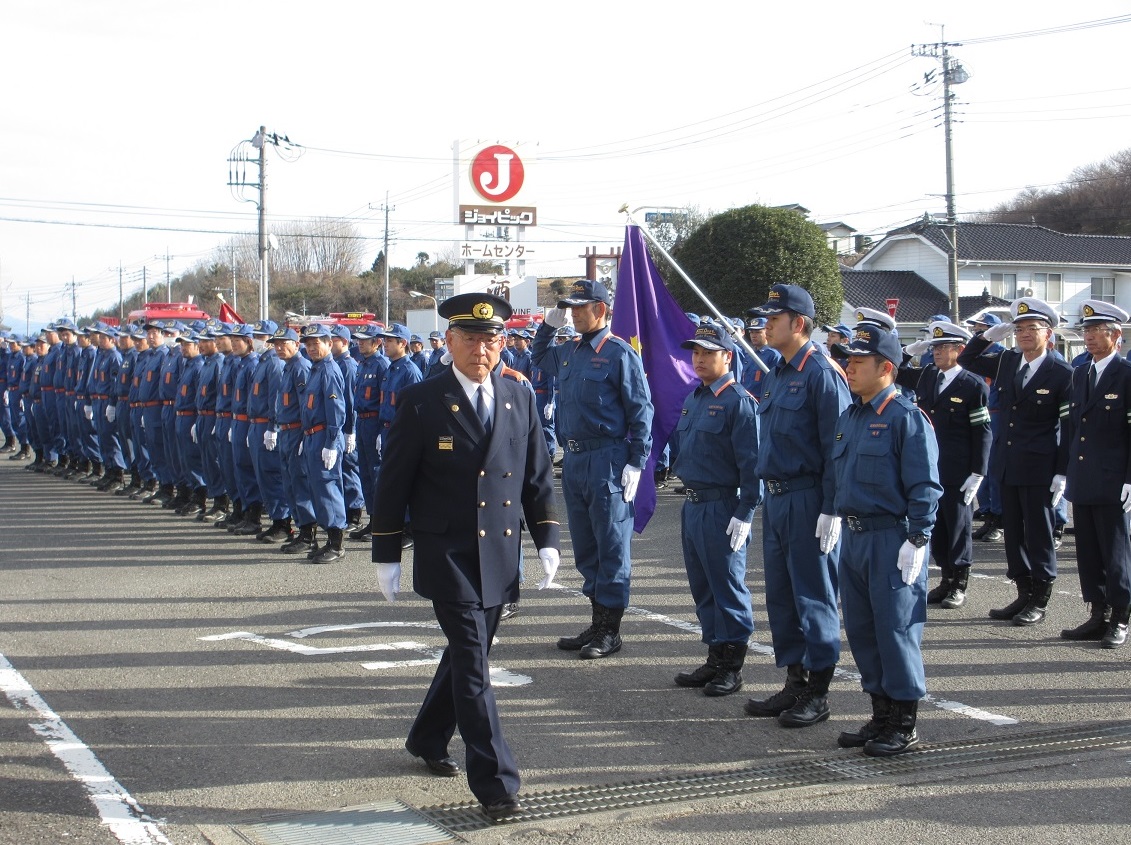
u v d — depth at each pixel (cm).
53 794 473
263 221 3272
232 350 1219
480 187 4188
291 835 434
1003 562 1052
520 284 4291
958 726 584
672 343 862
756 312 752
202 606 848
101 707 597
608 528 711
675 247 3928
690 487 653
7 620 799
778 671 691
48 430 1773
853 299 4334
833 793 485
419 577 469
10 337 2114
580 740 557
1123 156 6159
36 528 1235
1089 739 564
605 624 720
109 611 830
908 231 4647
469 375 473
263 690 631
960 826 449
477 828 443
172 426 1345
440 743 501
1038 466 803
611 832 440
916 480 525
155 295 9550
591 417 711
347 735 557
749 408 629
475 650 459
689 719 594
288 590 910
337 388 1041
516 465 479
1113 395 742
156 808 460
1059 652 735
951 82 3325
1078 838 438
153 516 1330
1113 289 4722
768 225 3269
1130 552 752
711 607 650
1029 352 812
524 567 1026
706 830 443
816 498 590
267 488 1141
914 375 888
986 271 4534
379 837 432
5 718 577
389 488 471
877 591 537
